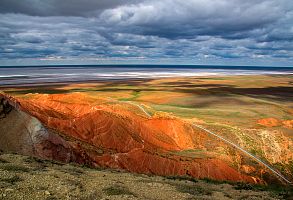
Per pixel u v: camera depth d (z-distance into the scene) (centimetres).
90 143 4284
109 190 1750
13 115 3180
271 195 2400
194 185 2498
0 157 2233
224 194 2228
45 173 1908
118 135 4669
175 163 4209
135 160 3972
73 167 2433
